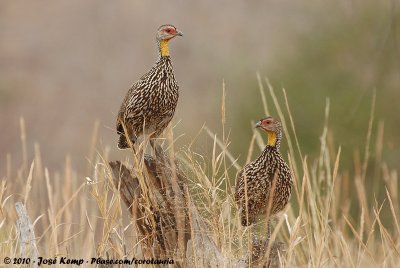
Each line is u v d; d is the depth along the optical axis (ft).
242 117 150.82
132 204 60.03
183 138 115.55
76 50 262.26
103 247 58.80
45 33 266.57
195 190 60.85
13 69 250.57
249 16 260.83
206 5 269.03
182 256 59.11
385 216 126.82
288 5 258.78
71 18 271.28
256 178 66.03
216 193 60.34
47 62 256.32
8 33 266.16
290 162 65.67
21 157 208.03
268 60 162.50
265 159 66.03
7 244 61.05
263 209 66.64
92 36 266.77
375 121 140.26
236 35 256.73
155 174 60.64
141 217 59.41
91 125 229.45
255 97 152.35
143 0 273.13
